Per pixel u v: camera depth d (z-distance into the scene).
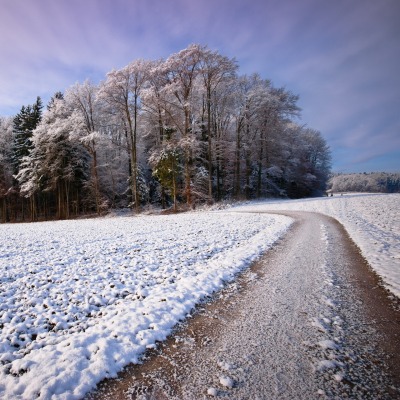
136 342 3.60
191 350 3.41
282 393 2.58
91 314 4.65
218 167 31.94
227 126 33.97
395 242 8.70
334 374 2.83
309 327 3.85
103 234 13.21
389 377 2.77
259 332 3.77
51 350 3.44
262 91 31.14
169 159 26.77
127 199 34.53
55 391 2.71
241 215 19.80
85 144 28.45
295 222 14.83
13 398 2.63
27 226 20.31
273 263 7.30
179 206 28.52
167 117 29.19
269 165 38.25
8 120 40.38
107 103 30.38
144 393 2.69
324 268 6.62
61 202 33.72
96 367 3.05
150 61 27.12
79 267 7.30
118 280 6.28
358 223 13.02
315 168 55.34
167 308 4.61
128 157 32.88
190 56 24.55
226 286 5.73
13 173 34.72
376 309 4.39
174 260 7.83
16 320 4.42
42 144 29.80
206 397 2.58
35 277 6.48
